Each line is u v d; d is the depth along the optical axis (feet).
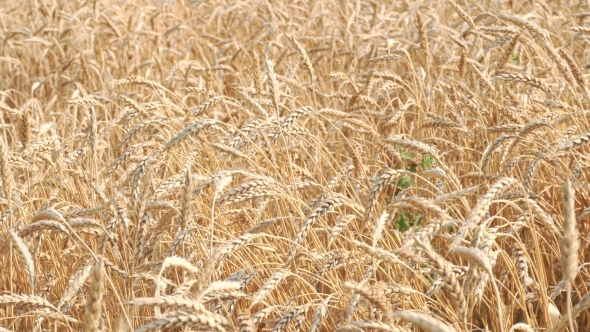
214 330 8.69
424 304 12.11
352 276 13.47
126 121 18.47
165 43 37.91
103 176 16.28
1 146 14.11
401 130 23.39
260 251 14.65
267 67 15.87
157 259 15.17
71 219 13.32
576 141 13.01
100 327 13.12
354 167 17.11
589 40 26.94
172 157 17.92
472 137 19.35
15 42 36.06
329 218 18.43
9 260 14.96
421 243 8.63
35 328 12.80
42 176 19.25
